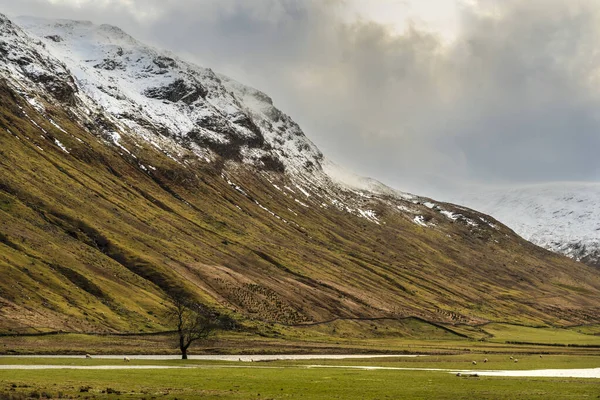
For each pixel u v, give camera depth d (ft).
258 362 486.79
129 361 438.81
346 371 405.39
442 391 296.10
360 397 271.49
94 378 308.81
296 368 424.46
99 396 248.93
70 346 524.11
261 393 276.62
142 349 546.26
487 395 285.43
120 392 261.03
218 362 468.34
